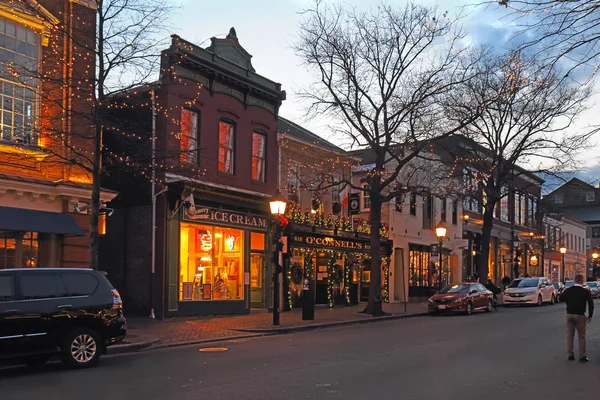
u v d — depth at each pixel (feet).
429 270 119.24
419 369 36.81
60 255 58.90
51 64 58.59
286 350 45.93
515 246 158.92
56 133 50.39
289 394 29.30
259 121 83.41
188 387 31.12
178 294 69.97
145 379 33.65
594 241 252.83
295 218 86.38
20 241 56.49
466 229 135.85
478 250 141.79
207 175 73.82
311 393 29.53
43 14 55.11
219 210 74.95
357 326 69.15
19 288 36.19
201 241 73.77
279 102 86.89
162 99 69.21
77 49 60.70
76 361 37.47
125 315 70.54
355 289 102.53
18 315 35.45
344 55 79.51
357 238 99.45
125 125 62.23
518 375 35.22
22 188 55.21
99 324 38.99
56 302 37.27
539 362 40.32
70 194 58.59
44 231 54.65
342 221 98.17
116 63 48.75
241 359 41.14
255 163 82.84
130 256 71.41
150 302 68.54
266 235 82.94
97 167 48.42
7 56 55.72
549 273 193.47
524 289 110.42
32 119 54.44
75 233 57.00
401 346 48.19
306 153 91.76
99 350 38.88
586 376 35.14
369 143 81.92
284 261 85.40
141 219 71.10
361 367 37.42
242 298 78.18
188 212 69.05
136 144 56.75
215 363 39.40
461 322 72.95
